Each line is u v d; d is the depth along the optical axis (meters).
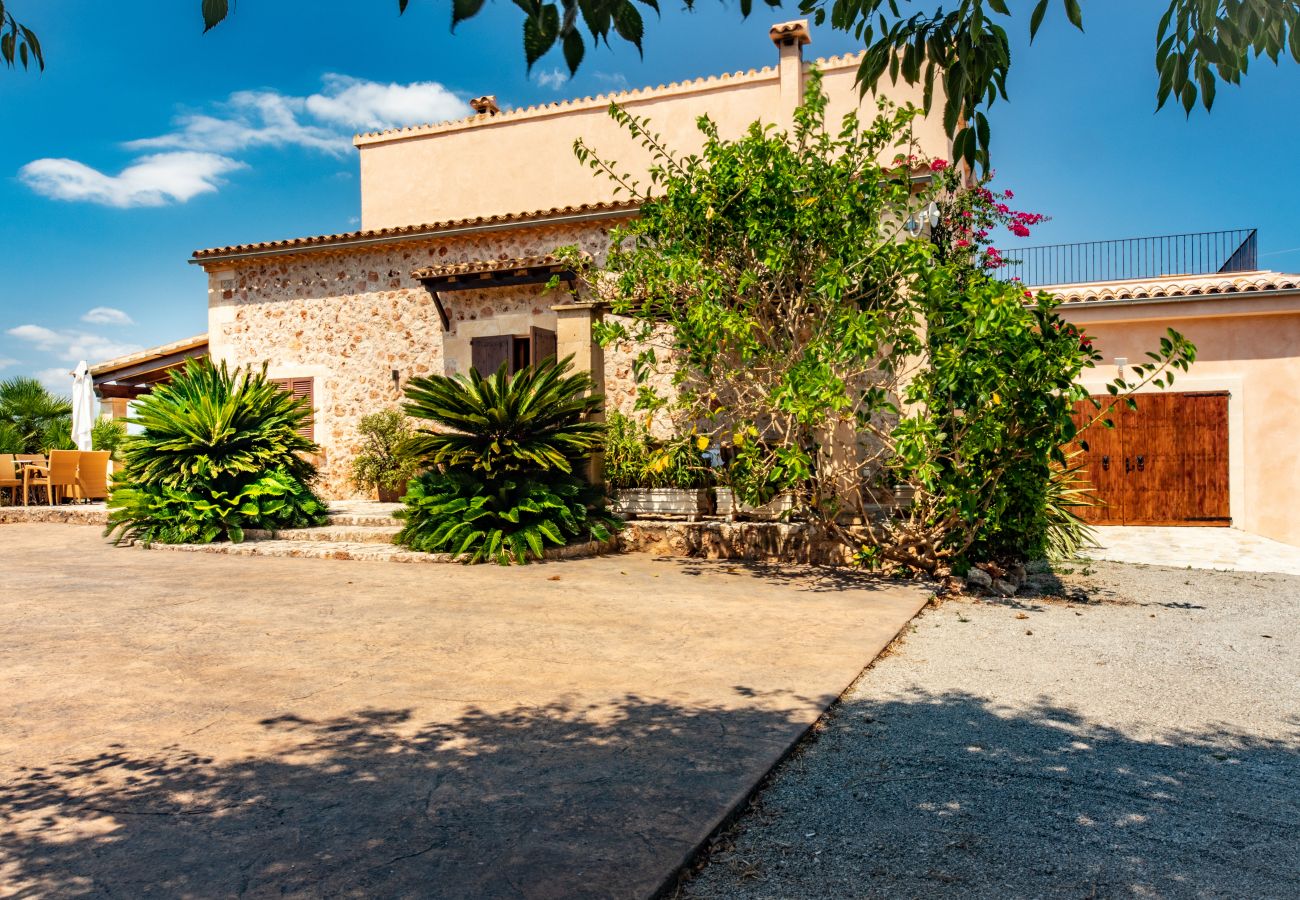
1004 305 6.42
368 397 12.69
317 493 12.69
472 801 2.88
